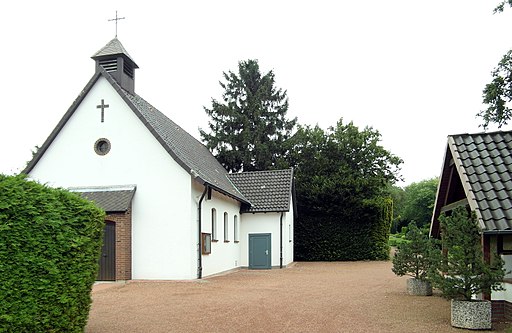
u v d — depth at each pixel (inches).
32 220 266.2
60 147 775.1
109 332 359.9
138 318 414.9
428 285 565.0
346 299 532.1
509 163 400.5
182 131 1077.1
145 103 900.6
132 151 750.5
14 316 253.0
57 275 277.0
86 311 311.0
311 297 546.9
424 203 2608.3
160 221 728.3
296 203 1283.2
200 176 743.7
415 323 395.9
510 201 361.1
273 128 1704.0
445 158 470.3
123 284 663.8
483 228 342.3
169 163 737.0
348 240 1273.4
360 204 1238.9
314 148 1362.0
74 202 301.7
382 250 1264.8
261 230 1073.5
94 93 775.1
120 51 789.9
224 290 608.4
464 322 369.7
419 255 573.9
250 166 1632.6
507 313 389.4
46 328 272.2
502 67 724.0
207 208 810.2
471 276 370.0
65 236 285.7
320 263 1194.0
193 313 438.9
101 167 757.3
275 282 717.3
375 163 1362.0
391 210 1321.4
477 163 408.2
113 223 706.8
